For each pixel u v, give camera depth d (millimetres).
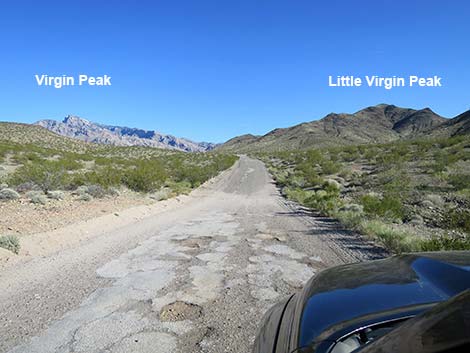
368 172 31656
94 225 9766
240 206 17281
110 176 19594
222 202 19266
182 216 13180
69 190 17891
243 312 4391
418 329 1256
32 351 3496
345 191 23094
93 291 5113
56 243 7777
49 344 3619
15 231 8117
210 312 4398
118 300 4781
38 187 16984
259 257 7070
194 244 8250
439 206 14867
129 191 19266
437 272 2297
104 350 3500
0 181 17891
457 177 20344
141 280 5602
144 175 20359
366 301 2062
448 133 102312
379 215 12867
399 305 1963
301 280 5625
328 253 7418
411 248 7480
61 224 9305
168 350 3496
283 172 42625
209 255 7215
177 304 4652
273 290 5172
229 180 35812
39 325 4039
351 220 11109
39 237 7793
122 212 12242
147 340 3691
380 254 7340
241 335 3795
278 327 2322
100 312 4395
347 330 1815
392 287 2191
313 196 19500
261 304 4645
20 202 12828
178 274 5918
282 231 10047
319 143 174875
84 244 7984
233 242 8492
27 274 5809
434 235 8750
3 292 5035
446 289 2055
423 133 130250
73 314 4332
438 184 20141
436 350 1081
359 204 15750
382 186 21562
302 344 1848
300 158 58031
